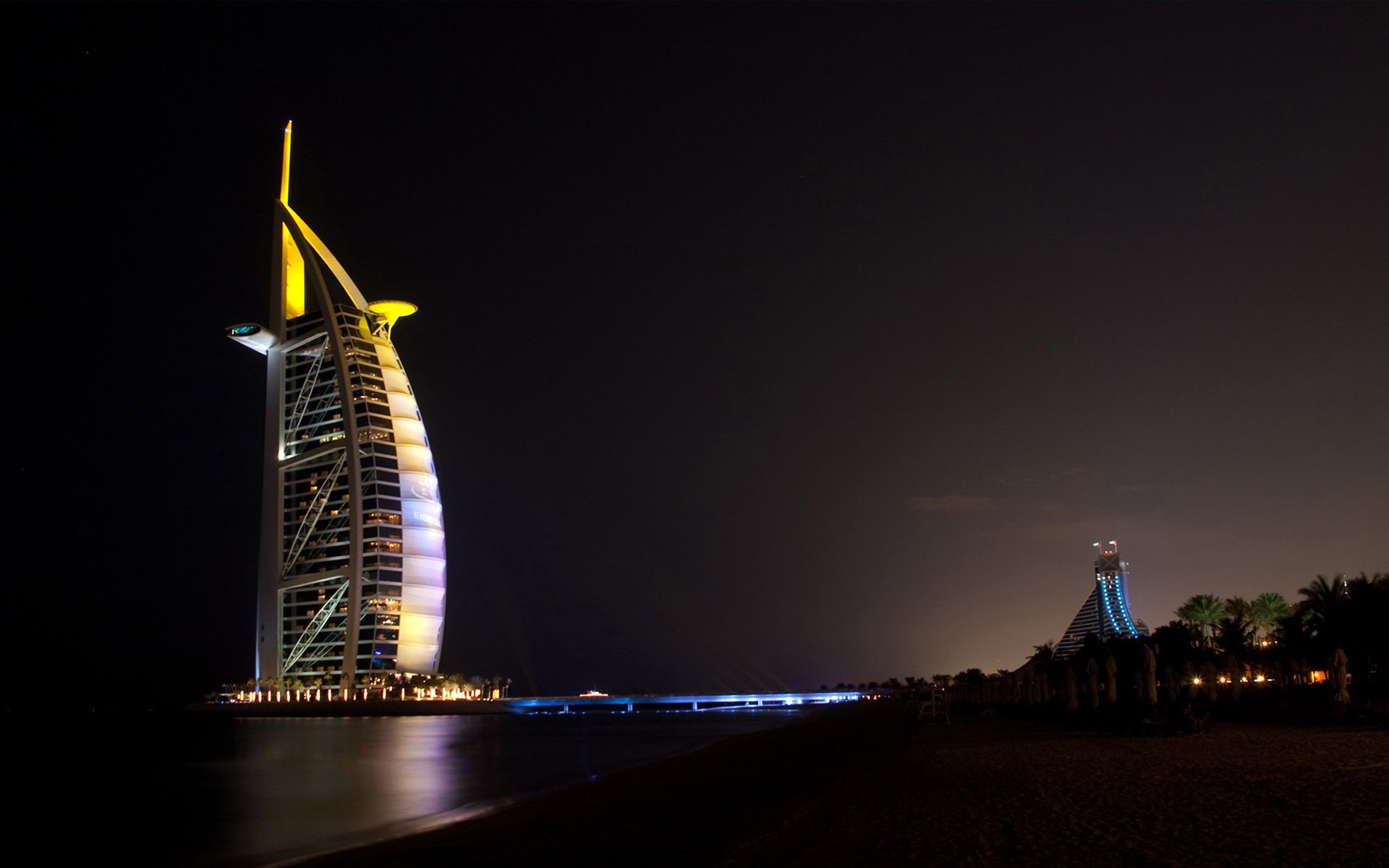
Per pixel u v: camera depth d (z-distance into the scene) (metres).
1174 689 59.47
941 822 20.69
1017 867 15.76
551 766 58.50
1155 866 15.15
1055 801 22.64
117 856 28.23
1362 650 58.41
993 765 32.88
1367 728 43.09
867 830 20.48
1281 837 16.81
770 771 40.19
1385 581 62.34
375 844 27.03
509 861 20.72
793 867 17.11
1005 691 92.50
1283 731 42.03
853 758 42.66
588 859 19.94
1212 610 93.44
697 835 22.12
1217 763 29.06
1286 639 69.81
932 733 58.88
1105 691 63.50
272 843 29.59
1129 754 34.03
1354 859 14.91
